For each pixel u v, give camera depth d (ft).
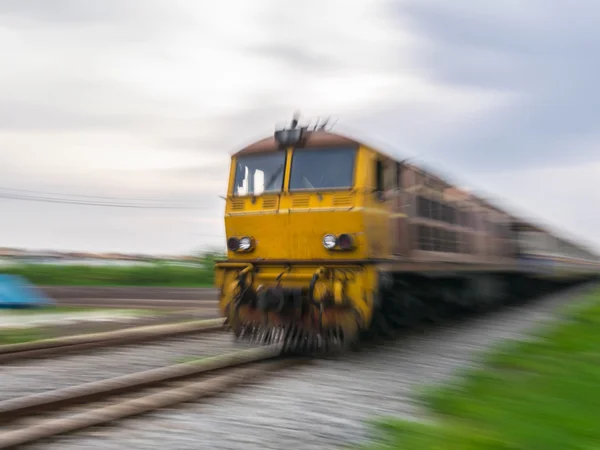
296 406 22.80
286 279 34.96
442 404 23.59
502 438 18.81
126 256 195.52
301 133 36.52
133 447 17.83
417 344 39.73
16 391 25.07
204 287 132.87
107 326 49.78
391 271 35.94
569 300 86.53
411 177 41.78
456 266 50.39
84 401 23.04
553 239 101.30
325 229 34.63
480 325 52.03
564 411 22.09
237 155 38.45
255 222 36.55
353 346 36.68
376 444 18.66
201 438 18.80
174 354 34.83
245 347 37.70
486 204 63.87
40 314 61.21
